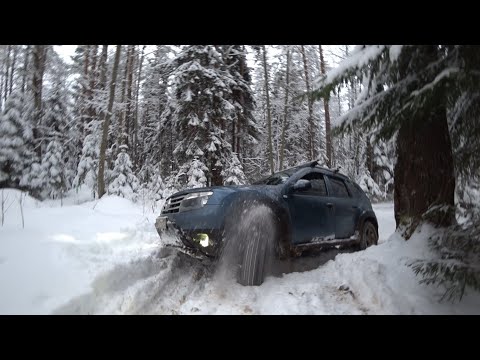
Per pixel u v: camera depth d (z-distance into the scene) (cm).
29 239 440
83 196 1820
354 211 607
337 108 2570
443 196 414
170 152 1847
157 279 412
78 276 360
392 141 504
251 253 414
